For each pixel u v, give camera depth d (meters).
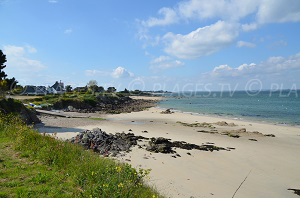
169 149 14.73
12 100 22.83
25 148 7.82
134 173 6.09
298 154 14.73
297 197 8.72
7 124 11.99
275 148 16.36
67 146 8.49
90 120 29.75
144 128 24.42
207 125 27.75
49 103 44.72
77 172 6.07
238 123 29.50
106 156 12.21
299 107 52.50
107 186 4.73
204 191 8.70
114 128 23.52
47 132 18.78
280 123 29.94
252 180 10.20
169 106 64.38
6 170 5.79
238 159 13.35
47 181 5.40
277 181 10.21
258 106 57.81
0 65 48.97
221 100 93.50
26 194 4.55
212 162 12.59
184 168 11.30
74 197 4.69
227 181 9.94
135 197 5.21
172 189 8.59
